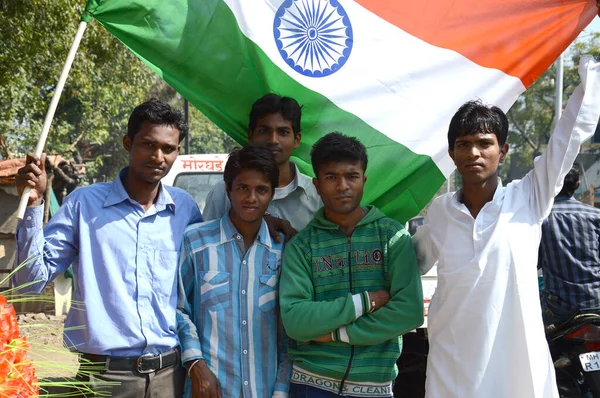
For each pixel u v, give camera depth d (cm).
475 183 282
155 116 288
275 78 354
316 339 289
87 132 1845
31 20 966
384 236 302
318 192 306
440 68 364
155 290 290
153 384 284
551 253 435
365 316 288
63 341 284
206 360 292
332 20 360
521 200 285
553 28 365
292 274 297
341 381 290
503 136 283
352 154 294
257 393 292
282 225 322
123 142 306
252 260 304
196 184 655
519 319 272
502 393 272
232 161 298
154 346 285
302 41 357
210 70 348
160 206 301
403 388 484
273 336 302
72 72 1188
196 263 302
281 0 356
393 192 365
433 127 361
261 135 333
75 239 293
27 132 1638
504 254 276
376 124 361
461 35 366
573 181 445
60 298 945
